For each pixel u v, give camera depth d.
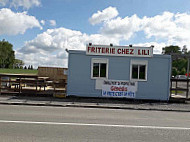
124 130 5.93
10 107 9.10
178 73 65.75
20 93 13.14
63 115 7.73
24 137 4.91
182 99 12.80
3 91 14.09
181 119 7.94
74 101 11.41
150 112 9.41
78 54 13.40
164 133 5.77
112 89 13.23
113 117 7.78
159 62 13.30
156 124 6.86
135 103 11.70
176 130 6.14
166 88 13.29
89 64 13.41
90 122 6.75
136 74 13.39
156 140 5.12
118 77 13.39
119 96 13.20
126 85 13.21
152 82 13.32
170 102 12.75
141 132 5.80
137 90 13.30
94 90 13.40
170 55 13.24
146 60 13.27
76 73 13.41
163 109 10.20
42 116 7.38
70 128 5.89
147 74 13.33
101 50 13.29
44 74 19.91
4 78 15.75
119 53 13.24
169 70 13.25
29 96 12.57
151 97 13.30
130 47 13.21
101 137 5.18
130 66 13.30
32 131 5.43
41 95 13.02
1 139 4.71
